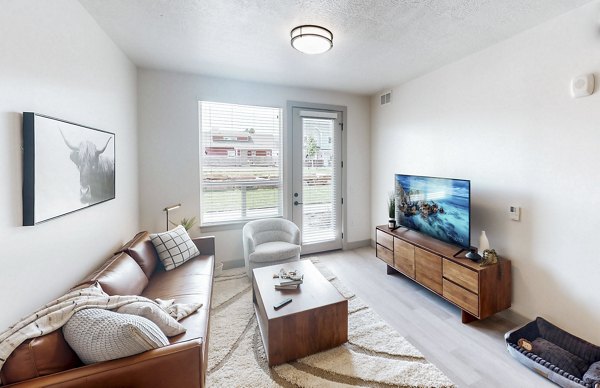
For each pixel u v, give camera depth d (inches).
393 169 155.8
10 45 49.2
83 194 72.7
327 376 69.3
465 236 98.5
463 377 69.6
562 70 78.9
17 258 50.6
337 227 172.1
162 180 131.3
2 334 44.1
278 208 157.3
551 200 82.8
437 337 85.9
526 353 73.4
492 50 98.8
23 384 41.0
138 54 108.9
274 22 84.0
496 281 89.3
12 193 49.6
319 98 160.1
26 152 52.2
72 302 51.6
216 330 88.7
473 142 107.4
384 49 103.1
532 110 86.9
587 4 73.0
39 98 57.1
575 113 76.5
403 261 121.0
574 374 67.5
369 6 75.1
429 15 79.3
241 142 146.6
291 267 104.0
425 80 130.7
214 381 67.6
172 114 131.0
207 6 75.7
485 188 103.1
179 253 105.2
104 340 45.2
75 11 71.7
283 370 71.4
